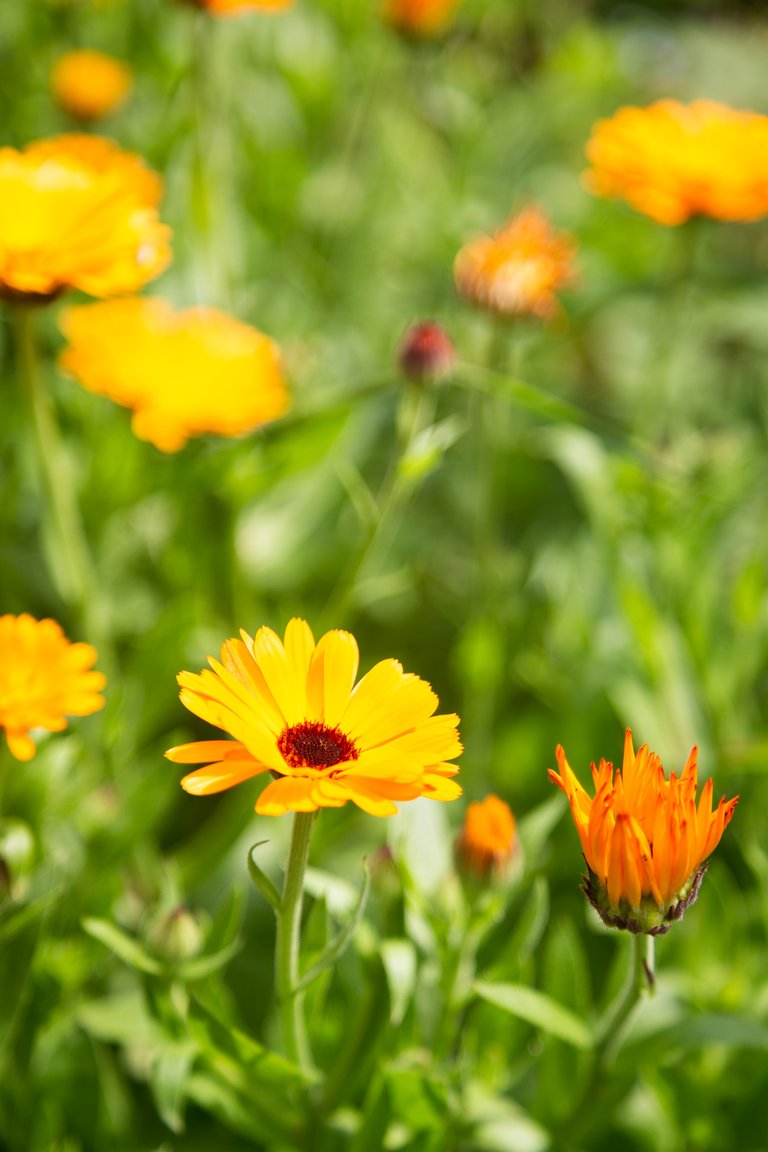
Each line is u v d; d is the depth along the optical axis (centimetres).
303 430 106
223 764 76
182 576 113
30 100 148
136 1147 93
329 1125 88
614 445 105
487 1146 89
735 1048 93
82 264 90
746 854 96
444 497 139
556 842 101
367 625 129
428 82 173
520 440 138
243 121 148
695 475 112
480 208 161
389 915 87
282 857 99
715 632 113
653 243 162
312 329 137
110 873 92
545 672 110
